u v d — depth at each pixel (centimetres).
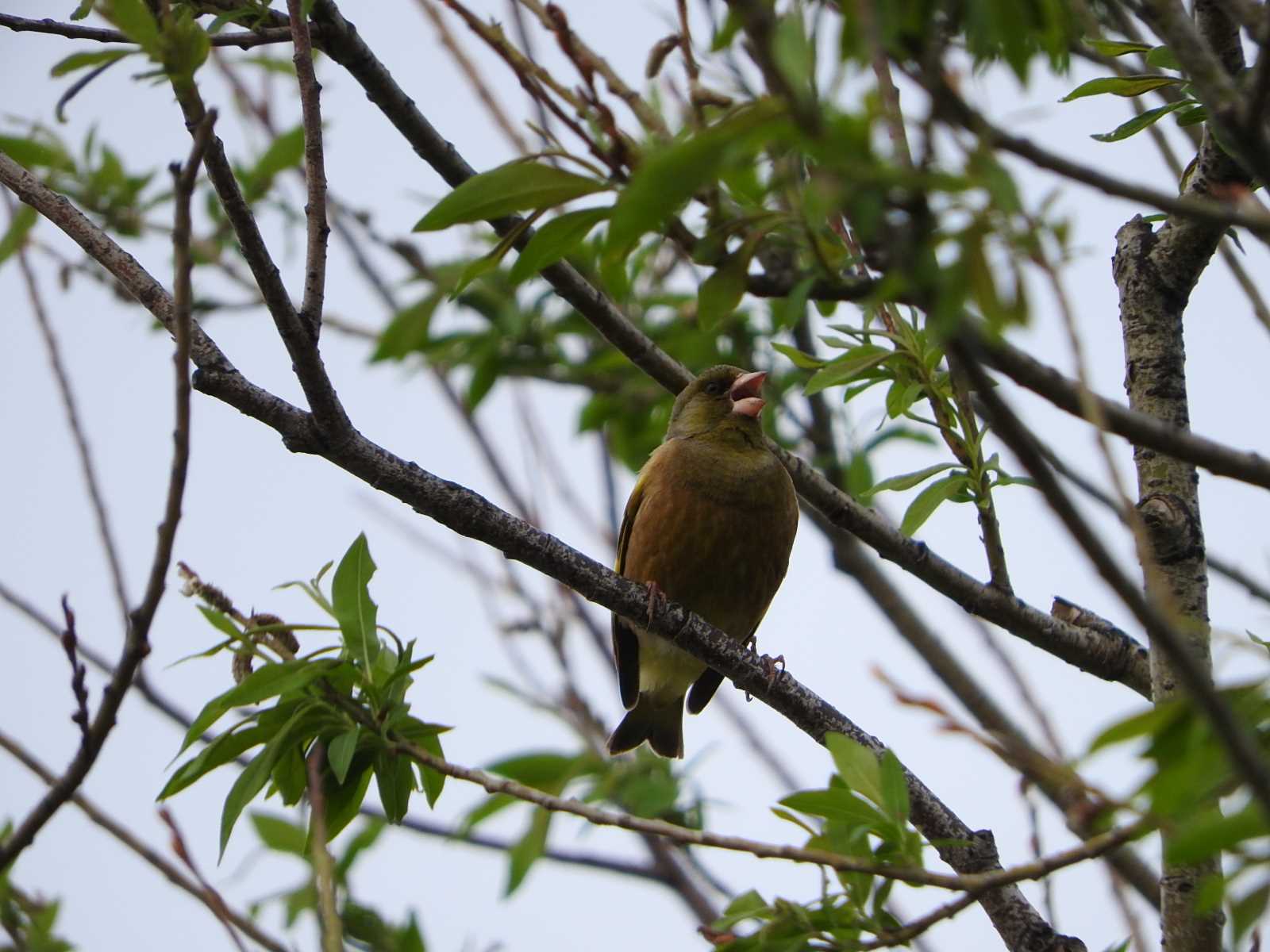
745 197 702
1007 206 437
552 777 972
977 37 491
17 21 814
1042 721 921
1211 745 466
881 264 543
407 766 819
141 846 749
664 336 1361
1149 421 531
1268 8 512
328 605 841
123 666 695
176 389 642
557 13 574
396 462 831
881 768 681
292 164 1075
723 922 690
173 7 830
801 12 482
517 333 1307
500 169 561
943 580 961
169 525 667
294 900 786
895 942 637
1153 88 794
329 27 846
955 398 935
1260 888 488
